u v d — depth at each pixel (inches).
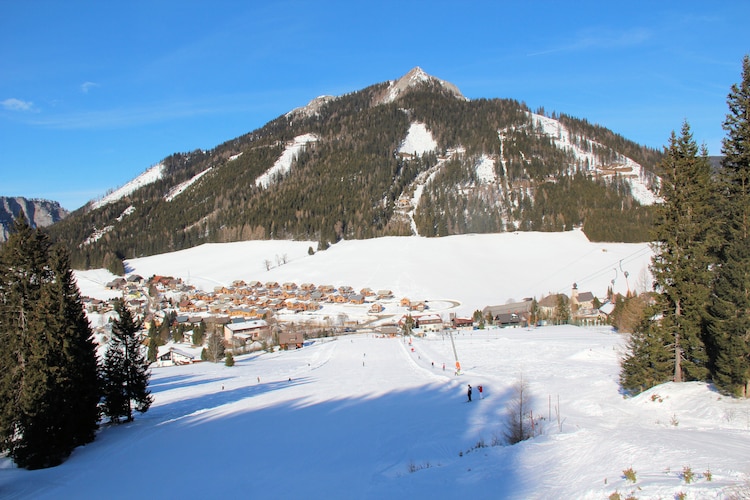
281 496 916.6
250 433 1528.1
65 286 1581.0
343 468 1096.2
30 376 1373.0
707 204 1279.5
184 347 5093.5
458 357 3206.2
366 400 1999.3
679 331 1296.8
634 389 1429.6
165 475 1141.7
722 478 577.6
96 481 1131.9
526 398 1440.7
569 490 639.1
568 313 5059.1
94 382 1556.3
